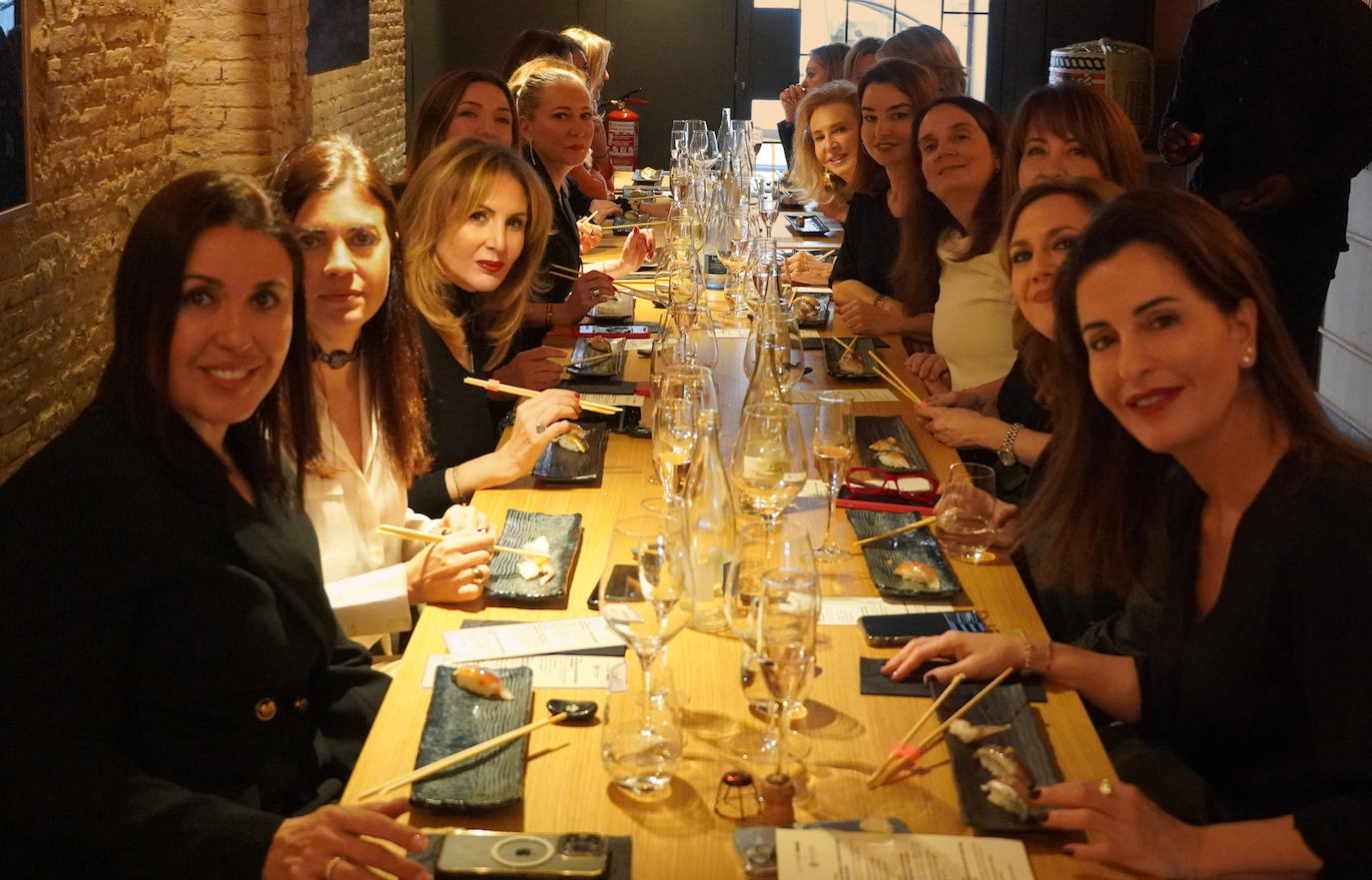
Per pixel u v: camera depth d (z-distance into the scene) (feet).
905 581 7.17
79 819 5.14
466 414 10.11
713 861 4.82
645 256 16.40
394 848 4.99
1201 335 5.55
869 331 13.80
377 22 28.76
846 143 18.88
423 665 6.35
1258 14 16.70
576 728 5.73
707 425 6.73
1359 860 4.85
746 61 32.07
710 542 6.69
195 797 5.24
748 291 14.19
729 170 18.54
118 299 5.70
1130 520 6.67
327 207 7.87
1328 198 16.52
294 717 6.20
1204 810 5.83
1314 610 5.35
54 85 14.11
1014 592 7.20
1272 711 5.69
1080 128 11.30
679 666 6.34
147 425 5.68
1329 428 5.68
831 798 5.23
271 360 5.92
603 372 11.56
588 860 4.69
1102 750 5.61
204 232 5.65
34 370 13.65
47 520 5.36
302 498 6.67
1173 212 5.62
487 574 7.22
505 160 10.57
